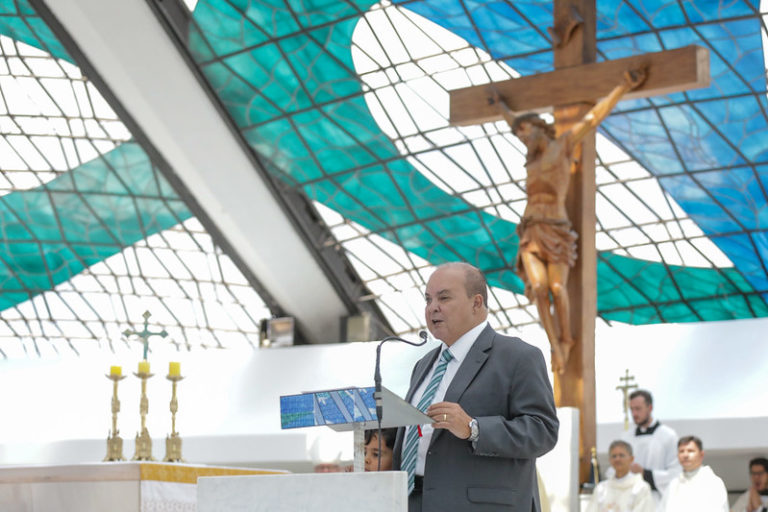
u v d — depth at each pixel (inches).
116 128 673.6
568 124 443.8
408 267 765.9
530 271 432.8
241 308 817.5
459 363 169.2
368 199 713.6
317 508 137.5
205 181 695.1
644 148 614.2
